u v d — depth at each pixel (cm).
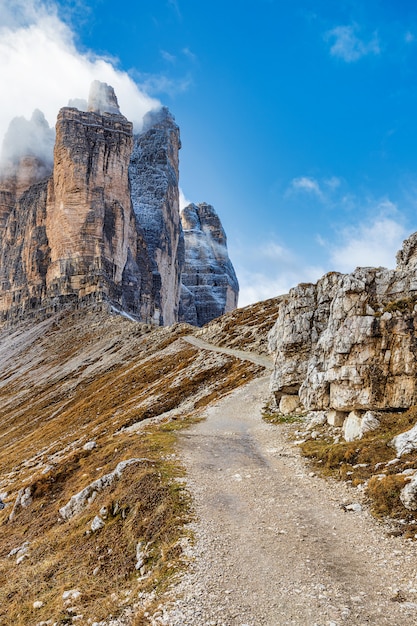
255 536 1720
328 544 1609
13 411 11062
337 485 2188
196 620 1238
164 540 1786
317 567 1455
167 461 2755
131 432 4338
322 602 1262
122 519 2205
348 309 3039
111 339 14475
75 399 9394
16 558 2481
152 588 1484
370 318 2853
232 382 5903
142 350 11375
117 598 1541
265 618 1217
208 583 1416
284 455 2886
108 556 1952
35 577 2042
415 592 1267
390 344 2788
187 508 2008
